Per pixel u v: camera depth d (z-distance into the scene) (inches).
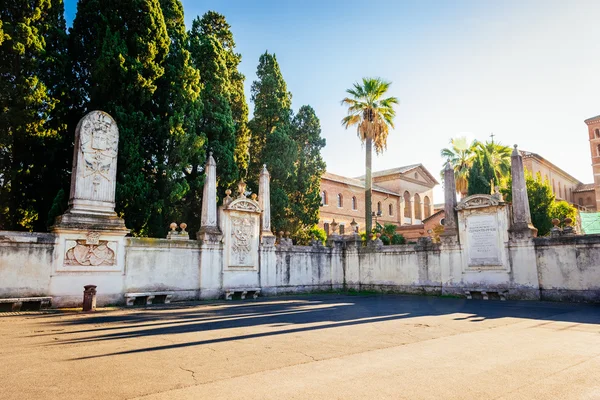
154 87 847.1
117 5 834.2
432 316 521.3
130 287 672.4
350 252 1024.9
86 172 657.6
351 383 226.4
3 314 531.5
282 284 896.3
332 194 2140.7
